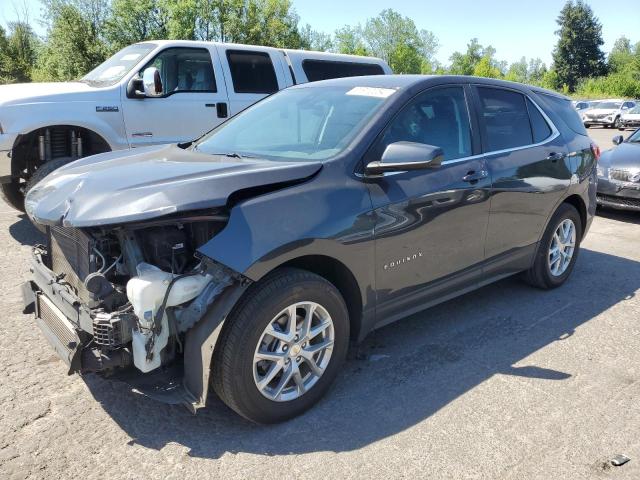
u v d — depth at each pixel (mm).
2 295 4590
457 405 3160
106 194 2725
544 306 4676
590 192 5180
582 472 2607
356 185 3143
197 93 7387
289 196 2881
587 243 6895
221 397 2818
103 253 2809
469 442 2826
